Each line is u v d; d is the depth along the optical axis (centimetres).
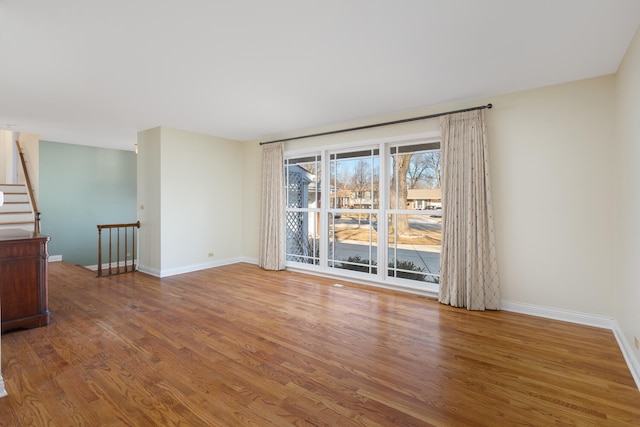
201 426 172
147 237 536
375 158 466
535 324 317
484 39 238
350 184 495
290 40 240
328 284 470
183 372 226
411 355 254
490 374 226
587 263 313
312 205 545
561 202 325
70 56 264
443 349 264
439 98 370
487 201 356
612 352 258
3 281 289
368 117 452
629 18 209
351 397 199
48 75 302
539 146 335
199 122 482
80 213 687
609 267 303
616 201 296
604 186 304
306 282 481
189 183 543
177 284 467
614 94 298
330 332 298
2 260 288
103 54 262
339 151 504
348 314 346
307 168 549
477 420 178
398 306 373
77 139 621
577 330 302
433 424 175
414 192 432
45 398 195
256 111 423
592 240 310
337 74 302
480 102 368
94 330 299
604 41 240
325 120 468
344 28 224
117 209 743
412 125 423
